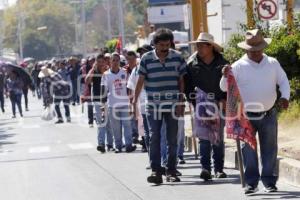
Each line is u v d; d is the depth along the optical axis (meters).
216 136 19.17
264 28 31.33
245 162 17.25
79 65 56.31
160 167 19.44
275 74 16.98
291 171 18.73
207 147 19.27
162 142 20.86
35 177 22.19
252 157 17.17
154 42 19.14
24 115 53.06
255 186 17.25
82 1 118.00
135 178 20.86
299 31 29.95
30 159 26.86
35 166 24.78
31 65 92.94
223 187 18.45
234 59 30.03
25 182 21.33
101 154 27.14
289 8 30.86
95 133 36.06
